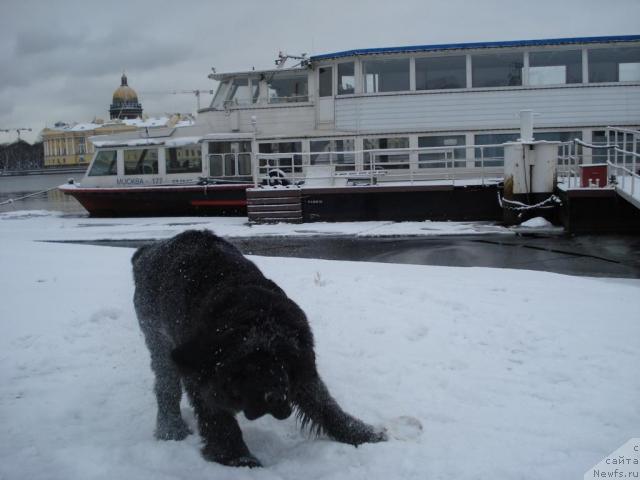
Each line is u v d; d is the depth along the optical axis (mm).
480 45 19875
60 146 78688
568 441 3795
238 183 21656
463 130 20359
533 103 20141
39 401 4621
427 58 20344
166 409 4129
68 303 7168
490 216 18094
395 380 4867
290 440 3990
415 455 3637
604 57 20094
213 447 3637
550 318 6391
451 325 6199
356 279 8445
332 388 4699
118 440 4020
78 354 5605
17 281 8398
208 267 3959
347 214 18469
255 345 3240
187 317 3799
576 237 14344
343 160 21078
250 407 3170
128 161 22828
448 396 4555
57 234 17234
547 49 19859
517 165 16375
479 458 3586
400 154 20625
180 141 22156
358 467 3533
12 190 44688
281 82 21891
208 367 3324
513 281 8375
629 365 5066
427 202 18266
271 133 21766
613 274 9820
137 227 18672
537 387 4680
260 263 10070
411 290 7652
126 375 5113
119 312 6758
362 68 20609
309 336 3580
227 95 22203
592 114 19984
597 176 15492
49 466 3617
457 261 11391
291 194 18297
